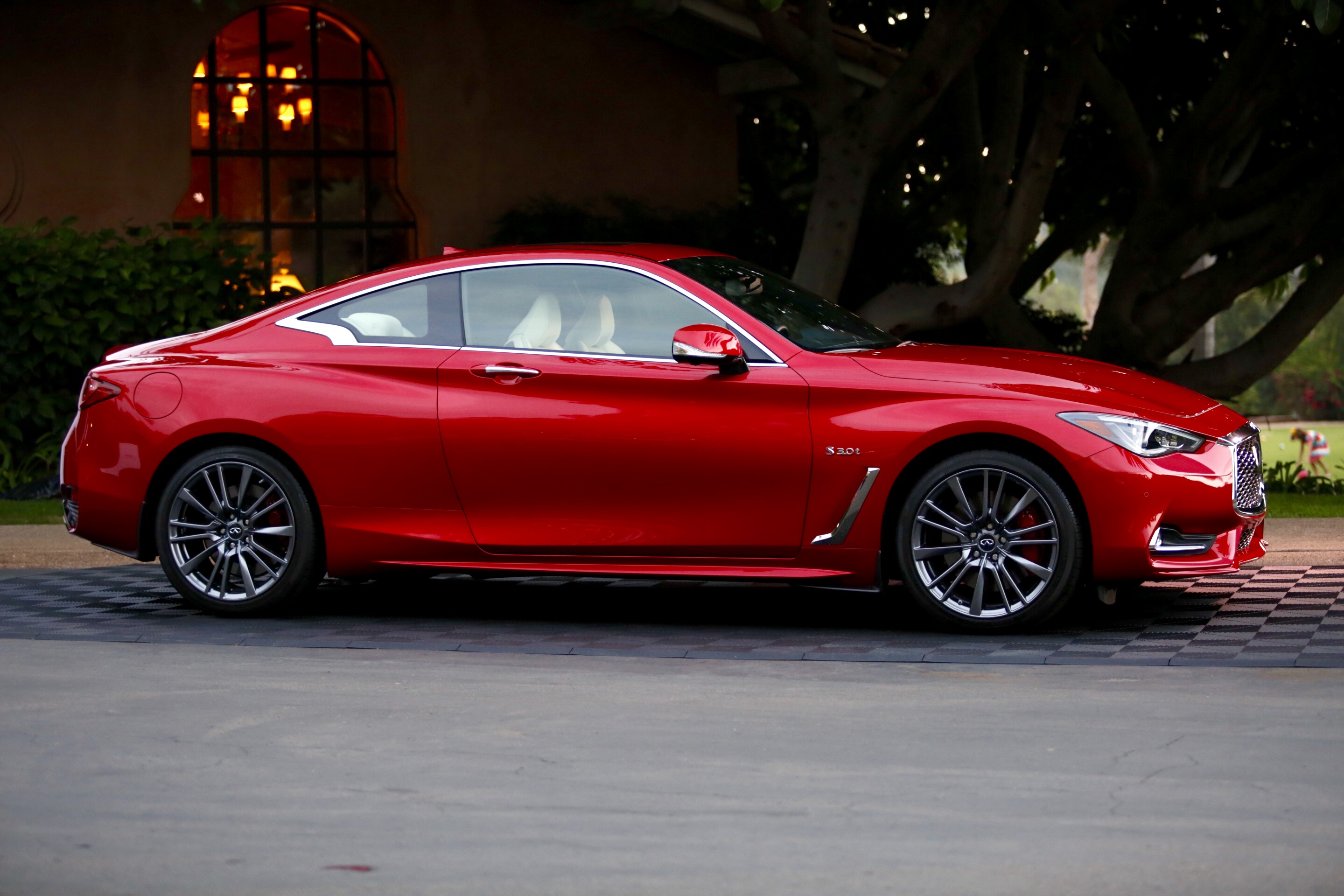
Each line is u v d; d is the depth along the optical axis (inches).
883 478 331.0
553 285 359.3
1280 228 725.3
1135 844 192.7
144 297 681.0
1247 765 227.8
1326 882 178.4
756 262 837.8
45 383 676.1
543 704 274.2
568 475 348.2
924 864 186.4
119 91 795.4
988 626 332.2
